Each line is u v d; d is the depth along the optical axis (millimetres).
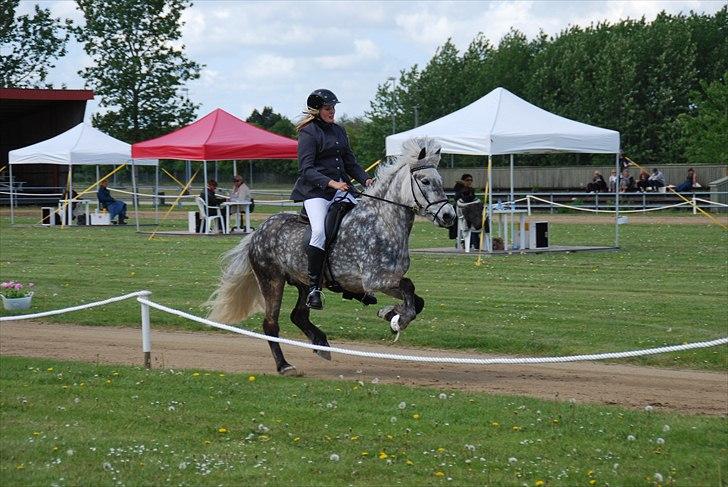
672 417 9055
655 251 24438
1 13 61594
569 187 49906
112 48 55719
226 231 31359
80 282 19188
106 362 12156
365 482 7320
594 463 7711
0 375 11031
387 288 10516
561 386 10734
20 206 50969
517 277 19453
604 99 61938
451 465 7680
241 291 11898
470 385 10789
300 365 11992
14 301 15891
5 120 55375
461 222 24984
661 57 62438
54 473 7473
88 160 35438
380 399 9750
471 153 23609
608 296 16797
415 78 68000
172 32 55719
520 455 7918
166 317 15258
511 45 68938
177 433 8609
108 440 8344
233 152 30016
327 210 10898
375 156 67812
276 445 8227
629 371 11586
